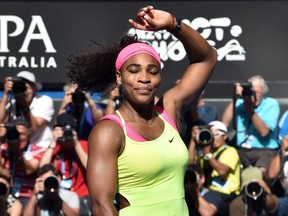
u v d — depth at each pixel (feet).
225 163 34.04
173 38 37.93
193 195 32.73
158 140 15.23
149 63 15.28
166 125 15.61
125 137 15.05
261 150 35.81
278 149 36.22
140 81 15.19
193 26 38.17
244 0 38.11
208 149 33.65
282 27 38.11
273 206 33.06
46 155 33.58
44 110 34.63
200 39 16.55
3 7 37.86
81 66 16.48
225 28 38.17
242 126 36.17
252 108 35.65
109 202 14.64
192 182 32.37
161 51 37.96
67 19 38.01
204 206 32.91
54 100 38.01
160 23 15.79
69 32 38.06
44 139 34.40
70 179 33.58
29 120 34.27
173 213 15.28
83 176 33.73
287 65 38.19
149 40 37.99
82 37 38.09
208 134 33.50
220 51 38.19
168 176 15.25
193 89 16.62
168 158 15.15
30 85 34.42
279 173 34.27
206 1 38.11
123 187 15.14
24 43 37.96
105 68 16.39
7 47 37.86
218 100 38.09
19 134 33.01
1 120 34.17
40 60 38.01
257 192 32.50
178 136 15.61
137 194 15.12
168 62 37.88
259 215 33.12
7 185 31.37
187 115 35.70
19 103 34.09
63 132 33.35
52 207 31.99
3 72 37.88
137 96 15.17
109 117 15.26
